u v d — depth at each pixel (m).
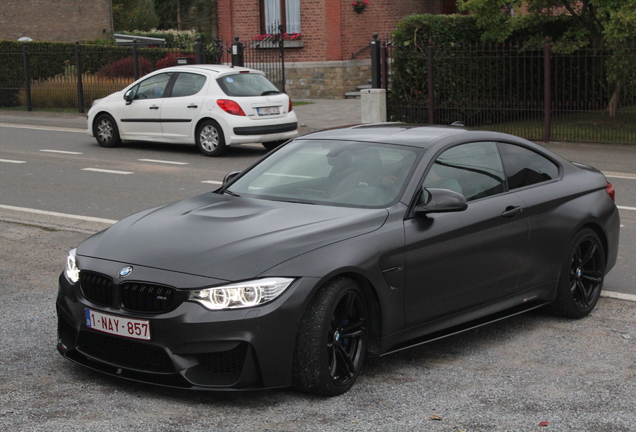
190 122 15.21
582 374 5.05
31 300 6.50
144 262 4.55
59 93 23.52
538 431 4.16
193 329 4.29
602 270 6.41
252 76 15.54
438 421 4.27
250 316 4.28
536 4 18.45
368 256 4.72
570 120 16.66
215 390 4.37
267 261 4.43
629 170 13.45
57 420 4.23
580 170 6.56
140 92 15.90
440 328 5.27
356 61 25.95
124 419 4.25
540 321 6.18
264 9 26.42
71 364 5.09
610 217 6.45
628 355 5.41
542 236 5.88
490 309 5.60
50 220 9.46
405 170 5.36
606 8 16.30
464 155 5.68
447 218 5.25
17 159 14.50
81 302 4.68
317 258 4.52
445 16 18.62
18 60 23.94
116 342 4.59
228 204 5.37
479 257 5.41
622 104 16.75
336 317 4.62
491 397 4.64
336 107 23.16
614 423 4.28
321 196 5.34
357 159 5.60
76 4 41.66
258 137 15.12
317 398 4.58
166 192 11.38
